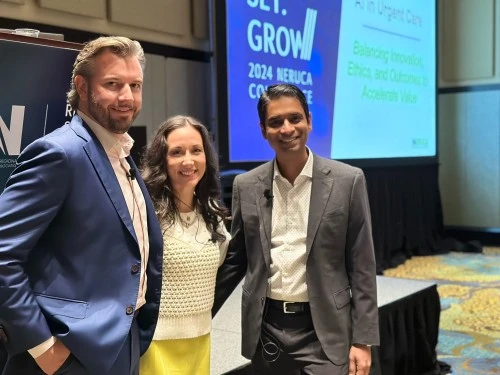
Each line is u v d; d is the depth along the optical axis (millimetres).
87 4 3834
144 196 1464
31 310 1189
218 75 4328
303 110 1745
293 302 1777
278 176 1796
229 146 4414
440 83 7648
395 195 6508
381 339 2939
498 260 6480
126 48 1312
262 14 4629
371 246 1763
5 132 1913
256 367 1853
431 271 5926
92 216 1277
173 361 1661
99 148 1323
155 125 4391
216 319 3121
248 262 1866
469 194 7559
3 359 1363
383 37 6156
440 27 7594
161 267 1465
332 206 1733
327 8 5293
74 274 1271
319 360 1740
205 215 1733
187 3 4633
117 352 1282
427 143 7055
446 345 3689
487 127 7363
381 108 6148
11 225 1185
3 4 3379
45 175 1209
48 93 2021
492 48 7254
